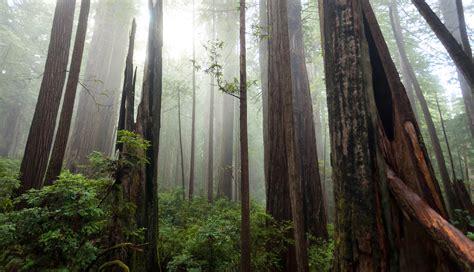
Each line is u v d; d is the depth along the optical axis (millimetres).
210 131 14477
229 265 5602
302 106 8578
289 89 4332
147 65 5883
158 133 5809
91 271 4027
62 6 7480
